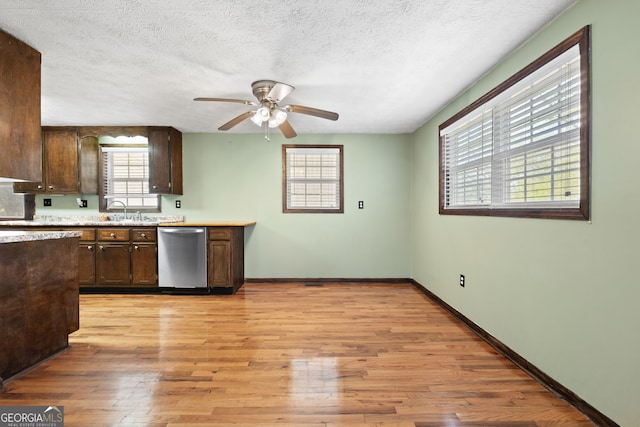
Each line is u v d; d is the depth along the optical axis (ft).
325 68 8.11
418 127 14.03
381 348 7.78
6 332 6.18
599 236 5.03
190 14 5.86
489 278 8.23
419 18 6.02
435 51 7.27
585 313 5.29
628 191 4.57
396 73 8.42
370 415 5.24
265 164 14.99
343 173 15.05
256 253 15.01
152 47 7.04
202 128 14.08
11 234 6.68
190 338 8.37
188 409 5.37
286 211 14.99
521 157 7.14
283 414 5.25
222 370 6.68
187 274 12.78
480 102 8.61
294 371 6.65
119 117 12.34
